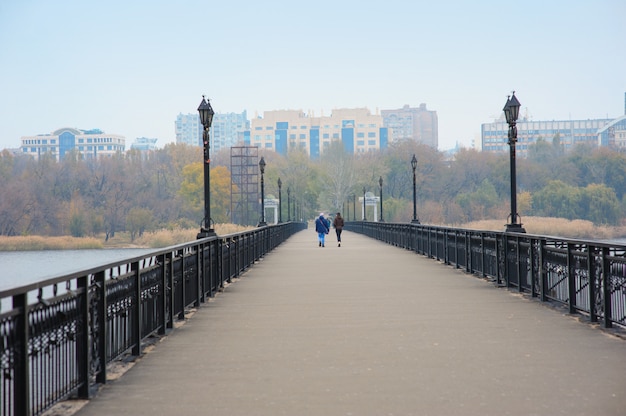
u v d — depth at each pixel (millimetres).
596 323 11742
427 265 26141
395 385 7480
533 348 9539
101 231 119875
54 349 6453
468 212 139625
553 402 6707
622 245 10516
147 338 10789
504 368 8273
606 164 130125
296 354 9328
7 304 6352
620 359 8766
